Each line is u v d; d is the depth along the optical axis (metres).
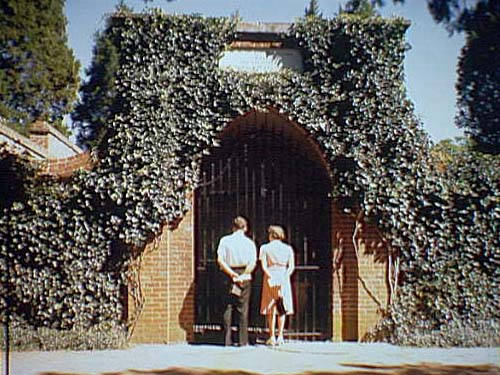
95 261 11.59
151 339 11.64
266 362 10.26
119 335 11.38
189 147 11.78
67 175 11.73
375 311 11.85
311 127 11.79
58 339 11.21
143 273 11.66
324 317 12.36
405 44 11.98
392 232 11.84
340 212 12.02
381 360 10.38
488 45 14.04
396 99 11.91
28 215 11.57
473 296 11.85
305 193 12.62
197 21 11.82
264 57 12.02
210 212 12.72
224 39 11.90
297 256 12.56
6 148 11.78
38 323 11.52
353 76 11.85
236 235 11.57
